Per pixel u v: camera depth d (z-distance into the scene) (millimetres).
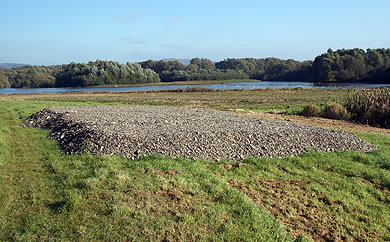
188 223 4066
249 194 5422
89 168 6070
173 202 4590
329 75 102812
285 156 7930
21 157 7168
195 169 6215
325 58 107938
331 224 4695
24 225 4062
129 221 4039
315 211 5039
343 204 5336
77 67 107625
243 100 31328
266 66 156375
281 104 25672
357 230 4566
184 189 5074
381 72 92688
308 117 17344
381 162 7535
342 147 8898
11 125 11883
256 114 18109
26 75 109625
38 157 7168
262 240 3857
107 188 4961
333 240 4277
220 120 11523
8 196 4898
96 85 104000
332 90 49188
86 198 4637
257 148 8133
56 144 8406
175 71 137125
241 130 9227
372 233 4547
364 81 97125
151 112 14219
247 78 144125
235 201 4824
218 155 7512
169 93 49375
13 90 84625
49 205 4578
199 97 37438
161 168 6066
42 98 37969
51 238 3754
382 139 10656
